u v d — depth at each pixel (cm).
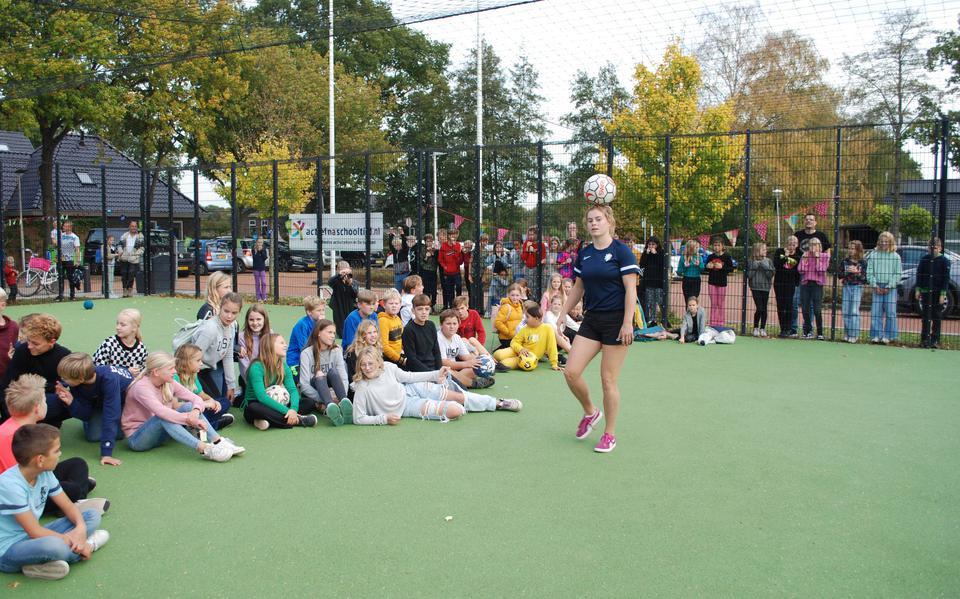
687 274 1120
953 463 485
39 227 2541
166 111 2542
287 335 1116
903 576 327
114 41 2142
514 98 3703
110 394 500
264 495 429
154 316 1320
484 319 1236
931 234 976
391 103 3966
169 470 475
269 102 2989
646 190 1405
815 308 1045
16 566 330
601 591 312
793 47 2819
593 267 505
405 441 539
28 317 513
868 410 630
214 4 2559
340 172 3238
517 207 1255
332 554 349
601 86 3766
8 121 1991
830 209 1074
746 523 385
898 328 1082
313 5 3609
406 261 1355
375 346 615
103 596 313
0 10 1855
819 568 334
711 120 2088
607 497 422
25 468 336
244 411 584
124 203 2705
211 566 338
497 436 552
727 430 567
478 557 345
